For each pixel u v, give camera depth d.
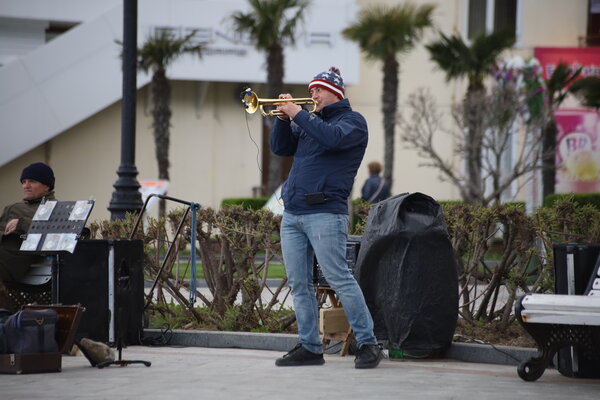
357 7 67.19
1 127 60.34
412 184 72.38
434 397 14.31
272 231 22.23
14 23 64.12
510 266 20.66
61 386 15.30
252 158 70.38
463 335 20.11
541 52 72.56
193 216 21.31
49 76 61.31
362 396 14.34
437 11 72.81
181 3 64.00
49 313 17.16
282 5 61.72
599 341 16.03
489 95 60.78
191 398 14.09
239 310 22.22
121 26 62.75
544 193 67.06
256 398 14.10
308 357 17.97
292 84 69.38
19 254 21.03
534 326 16.05
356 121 17.58
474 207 20.95
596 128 71.31
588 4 73.00
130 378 16.22
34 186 21.69
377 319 18.95
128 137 27.84
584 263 16.78
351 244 19.97
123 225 23.64
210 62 65.00
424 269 18.45
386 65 64.06
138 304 21.44
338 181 17.45
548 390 15.18
